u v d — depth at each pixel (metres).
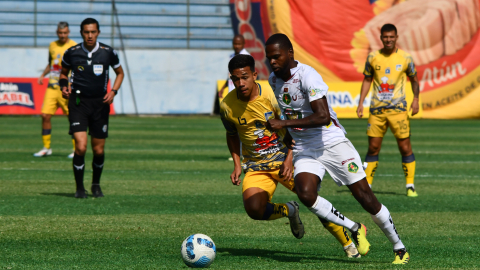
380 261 14.89
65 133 58.53
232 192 26.80
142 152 43.66
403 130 26.86
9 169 33.19
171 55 94.38
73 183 28.77
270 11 86.75
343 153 14.62
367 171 28.14
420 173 34.28
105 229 18.62
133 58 93.75
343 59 85.69
